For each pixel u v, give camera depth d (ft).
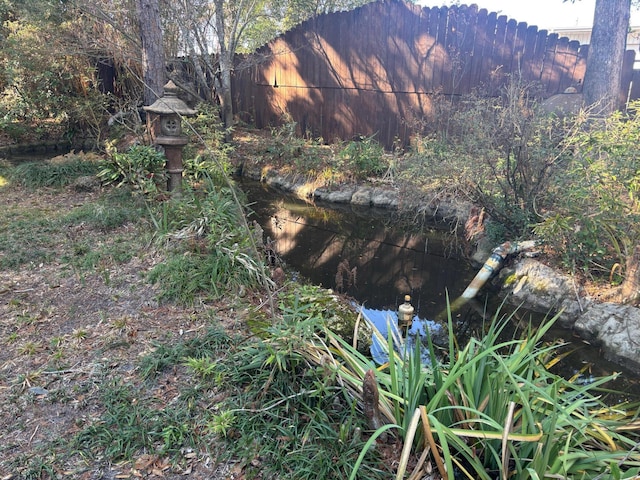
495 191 17.56
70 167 22.26
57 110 29.25
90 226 15.80
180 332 10.12
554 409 6.32
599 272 14.08
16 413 7.67
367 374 6.84
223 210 15.38
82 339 9.73
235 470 6.80
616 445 7.27
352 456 6.93
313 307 11.37
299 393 7.91
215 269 12.19
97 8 26.48
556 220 13.67
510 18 25.35
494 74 25.43
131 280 12.34
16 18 29.94
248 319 10.57
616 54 21.84
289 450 7.11
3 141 29.81
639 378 10.96
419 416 6.38
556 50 24.75
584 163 13.98
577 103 22.49
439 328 13.20
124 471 6.70
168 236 14.48
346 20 30.91
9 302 11.02
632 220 12.41
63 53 27.84
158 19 22.99
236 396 8.11
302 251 19.16
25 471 6.57
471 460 6.46
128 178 18.21
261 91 36.91
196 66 32.83
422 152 23.71
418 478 6.53
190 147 26.66
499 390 6.93
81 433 7.22
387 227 22.61
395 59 29.45
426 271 17.43
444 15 27.14
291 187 28.02
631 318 11.98
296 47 33.96
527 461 6.53
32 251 13.64
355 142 29.12
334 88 32.65
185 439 7.27
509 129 15.92
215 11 31.48
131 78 31.35
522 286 14.78
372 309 14.15
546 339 12.64
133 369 8.83
